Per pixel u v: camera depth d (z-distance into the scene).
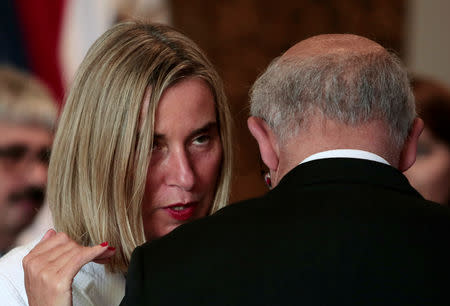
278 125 3.67
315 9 13.30
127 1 10.51
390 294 3.04
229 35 12.65
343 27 13.54
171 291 3.19
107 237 4.38
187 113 4.39
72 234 4.50
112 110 4.31
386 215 3.24
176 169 4.42
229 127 4.71
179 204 4.49
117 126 4.30
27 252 4.40
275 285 3.10
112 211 4.39
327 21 13.42
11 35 9.84
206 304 3.13
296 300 3.05
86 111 4.41
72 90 4.52
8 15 9.83
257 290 3.11
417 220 3.25
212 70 4.54
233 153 4.82
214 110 4.57
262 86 3.80
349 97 3.49
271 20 12.98
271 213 3.37
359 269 3.09
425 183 6.56
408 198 3.40
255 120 3.85
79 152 4.43
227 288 3.15
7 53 9.77
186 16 12.29
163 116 4.33
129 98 4.27
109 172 4.35
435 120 6.45
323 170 3.46
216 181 4.79
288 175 3.56
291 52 3.77
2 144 8.97
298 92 3.58
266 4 12.91
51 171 4.59
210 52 12.52
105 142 4.33
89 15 10.30
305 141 3.57
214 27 12.52
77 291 4.27
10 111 9.09
